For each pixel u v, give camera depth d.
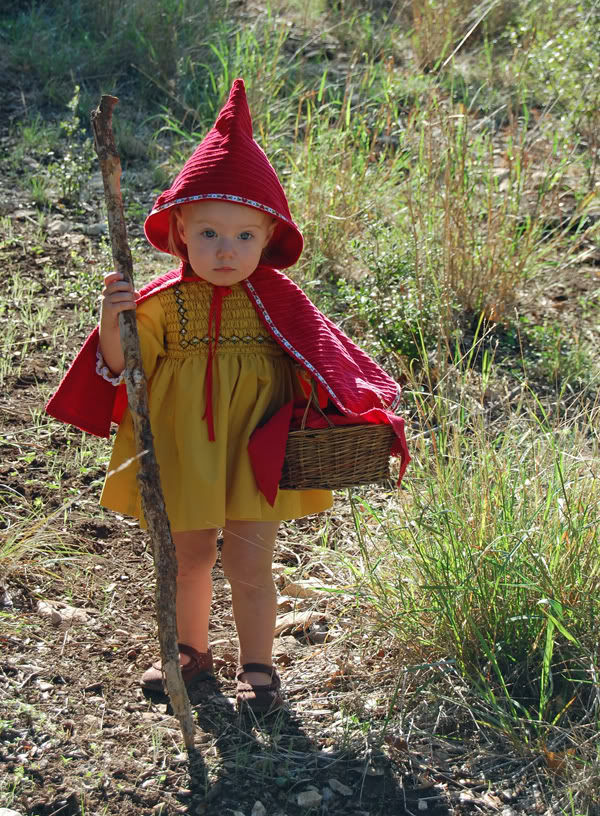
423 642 3.21
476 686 3.02
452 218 5.86
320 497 3.12
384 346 5.31
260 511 2.90
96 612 3.52
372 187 6.68
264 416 2.97
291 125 7.89
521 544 3.21
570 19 9.48
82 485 4.24
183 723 2.81
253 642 3.06
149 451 2.62
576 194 6.95
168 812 2.67
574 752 2.84
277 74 8.17
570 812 2.68
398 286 5.59
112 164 2.55
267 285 3.02
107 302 2.60
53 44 8.81
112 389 2.96
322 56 9.13
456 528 3.34
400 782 2.84
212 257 2.81
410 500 3.80
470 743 2.98
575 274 6.44
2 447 4.40
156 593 2.70
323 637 3.53
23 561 3.67
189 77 8.32
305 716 3.10
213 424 2.89
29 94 8.14
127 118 7.97
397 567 3.45
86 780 2.74
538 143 7.30
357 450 2.83
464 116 6.04
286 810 2.71
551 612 3.12
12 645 3.27
